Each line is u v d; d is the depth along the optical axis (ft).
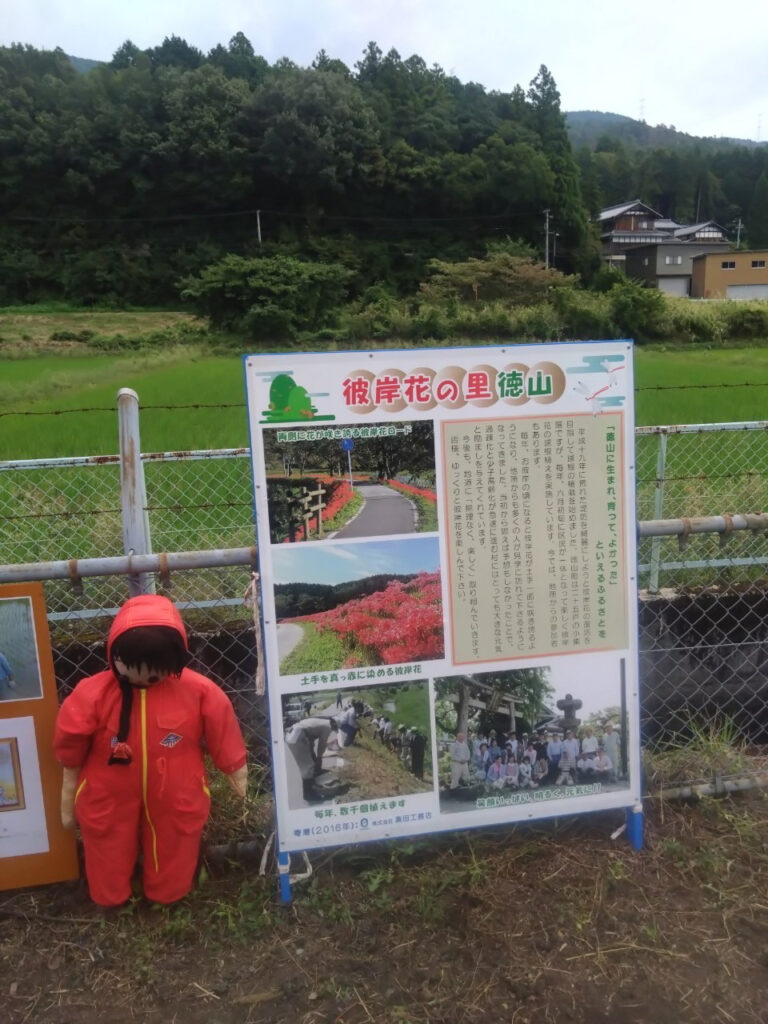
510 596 7.80
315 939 7.27
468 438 7.51
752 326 99.35
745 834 8.54
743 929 7.32
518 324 103.91
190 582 13.56
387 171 187.52
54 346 110.52
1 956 7.16
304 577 7.43
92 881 7.47
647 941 7.18
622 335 99.19
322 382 7.18
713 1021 6.38
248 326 115.75
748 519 8.48
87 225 183.62
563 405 7.64
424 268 180.34
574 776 8.13
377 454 7.38
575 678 8.04
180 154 183.32
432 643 7.72
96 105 186.19
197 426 28.04
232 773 7.61
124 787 7.20
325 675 7.59
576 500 7.80
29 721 7.52
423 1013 6.49
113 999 6.69
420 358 7.30
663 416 29.17
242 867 8.25
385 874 7.96
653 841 8.48
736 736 11.94
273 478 7.23
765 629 13.78
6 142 178.81
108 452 25.16
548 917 7.46
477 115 209.56
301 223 188.14
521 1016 6.44
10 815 7.69
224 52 218.59
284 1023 6.43
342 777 7.71
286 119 178.50
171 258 178.70
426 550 7.58
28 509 16.80
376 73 220.64
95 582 13.43
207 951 7.18
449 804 7.93
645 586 14.56
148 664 6.92
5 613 7.31
